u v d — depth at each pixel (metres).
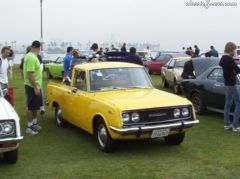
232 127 9.53
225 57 9.12
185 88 12.02
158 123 7.32
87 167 6.80
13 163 7.02
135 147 8.05
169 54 26.08
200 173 6.43
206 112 11.41
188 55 25.75
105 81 8.44
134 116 7.15
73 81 8.96
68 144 8.36
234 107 9.70
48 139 8.80
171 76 17.52
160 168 6.70
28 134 9.27
